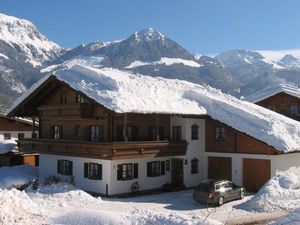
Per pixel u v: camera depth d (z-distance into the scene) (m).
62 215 21.20
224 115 38.03
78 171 35.44
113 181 33.00
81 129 36.31
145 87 37.31
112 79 35.50
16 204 22.52
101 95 33.16
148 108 33.88
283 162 36.47
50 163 38.19
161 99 36.66
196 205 30.02
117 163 33.25
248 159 36.81
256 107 43.19
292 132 38.47
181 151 37.16
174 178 38.25
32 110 40.53
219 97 42.91
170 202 31.08
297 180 31.42
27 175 38.91
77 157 35.50
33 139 38.72
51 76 36.56
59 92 38.22
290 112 53.06
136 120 35.81
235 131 37.06
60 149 36.28
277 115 42.00
